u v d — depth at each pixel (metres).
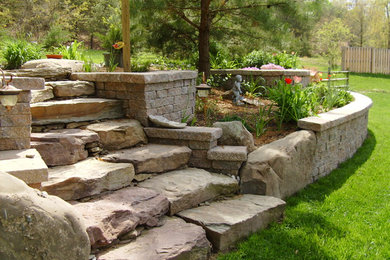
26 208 2.07
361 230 3.69
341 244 3.40
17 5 13.56
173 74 4.89
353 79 16.94
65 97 4.51
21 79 3.13
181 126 4.55
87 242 2.34
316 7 6.84
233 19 7.54
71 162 3.58
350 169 5.69
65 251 2.21
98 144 3.95
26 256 2.06
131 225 2.90
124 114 4.68
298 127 5.33
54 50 8.11
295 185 4.64
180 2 6.84
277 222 3.83
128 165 3.58
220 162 4.30
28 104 3.25
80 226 2.30
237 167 4.25
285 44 7.52
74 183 3.10
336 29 21.69
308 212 4.05
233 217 3.44
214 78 8.02
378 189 4.81
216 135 4.41
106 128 4.08
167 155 4.03
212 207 3.70
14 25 12.60
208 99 6.77
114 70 6.29
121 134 4.14
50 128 3.99
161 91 4.77
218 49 9.42
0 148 3.19
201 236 3.04
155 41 7.98
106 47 6.80
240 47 8.44
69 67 5.10
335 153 5.73
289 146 4.59
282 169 4.36
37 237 2.09
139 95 4.52
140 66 6.97
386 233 3.63
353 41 25.03
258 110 6.37
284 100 5.60
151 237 2.98
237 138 4.58
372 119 9.37
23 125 3.24
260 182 4.16
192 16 7.86
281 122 5.54
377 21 23.38
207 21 7.24
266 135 5.33
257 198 4.02
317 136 5.11
